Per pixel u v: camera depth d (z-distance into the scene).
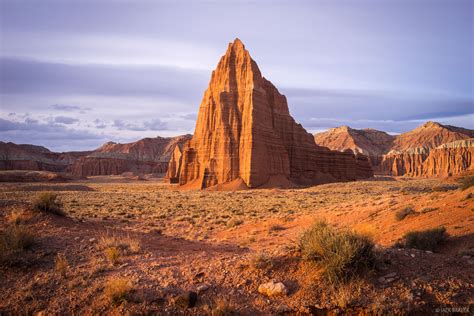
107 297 7.56
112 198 57.50
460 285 7.39
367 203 28.23
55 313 7.31
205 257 10.51
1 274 8.72
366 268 7.95
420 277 7.74
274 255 9.20
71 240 11.70
